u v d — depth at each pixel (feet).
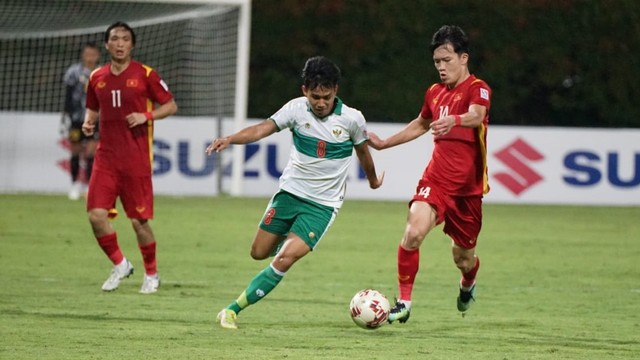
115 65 122.31
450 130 99.55
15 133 274.57
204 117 292.61
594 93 353.72
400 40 348.59
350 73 349.82
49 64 317.01
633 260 169.07
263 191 280.72
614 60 352.08
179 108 312.09
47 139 275.18
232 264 155.02
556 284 140.97
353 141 98.78
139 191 123.34
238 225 209.15
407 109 349.82
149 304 116.26
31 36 286.66
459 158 101.45
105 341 93.09
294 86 351.67
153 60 315.37
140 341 93.35
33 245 171.32
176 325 102.47
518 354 90.89
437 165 102.17
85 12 281.95
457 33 101.50
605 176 278.26
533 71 353.72
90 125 124.88
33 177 275.18
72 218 214.28
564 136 278.46
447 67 101.30
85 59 247.91
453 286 137.90
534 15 349.20
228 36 289.12
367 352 90.22
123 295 122.93
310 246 98.37
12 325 100.68
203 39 301.43
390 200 280.10
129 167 122.52
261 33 350.23
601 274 151.94
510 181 278.46
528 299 127.24
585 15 349.20
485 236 201.46
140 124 121.49
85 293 123.95
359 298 97.40
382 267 155.94
